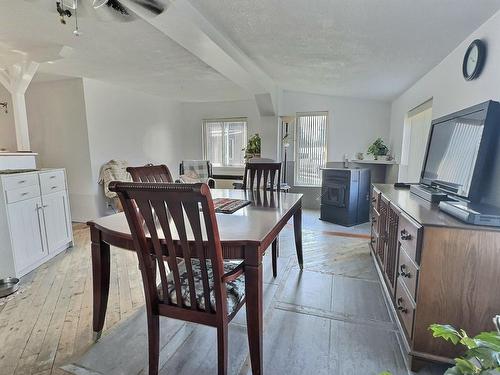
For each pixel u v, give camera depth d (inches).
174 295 53.3
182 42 89.4
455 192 66.5
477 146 59.5
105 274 67.7
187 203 43.9
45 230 113.7
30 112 172.4
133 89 195.3
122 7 65.0
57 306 82.5
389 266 81.8
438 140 81.1
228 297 53.7
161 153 230.8
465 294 52.9
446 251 52.9
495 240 50.4
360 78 138.7
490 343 28.1
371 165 182.7
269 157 201.9
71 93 163.0
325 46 99.4
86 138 165.5
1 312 79.5
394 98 176.7
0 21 87.4
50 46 110.0
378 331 71.1
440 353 55.6
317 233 150.0
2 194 95.4
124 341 67.6
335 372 58.5
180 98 234.4
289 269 106.5
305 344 66.6
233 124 245.6
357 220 167.8
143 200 46.3
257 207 78.3
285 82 178.1
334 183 167.5
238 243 50.1
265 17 80.8
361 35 85.6
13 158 116.2
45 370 58.9
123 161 185.0
